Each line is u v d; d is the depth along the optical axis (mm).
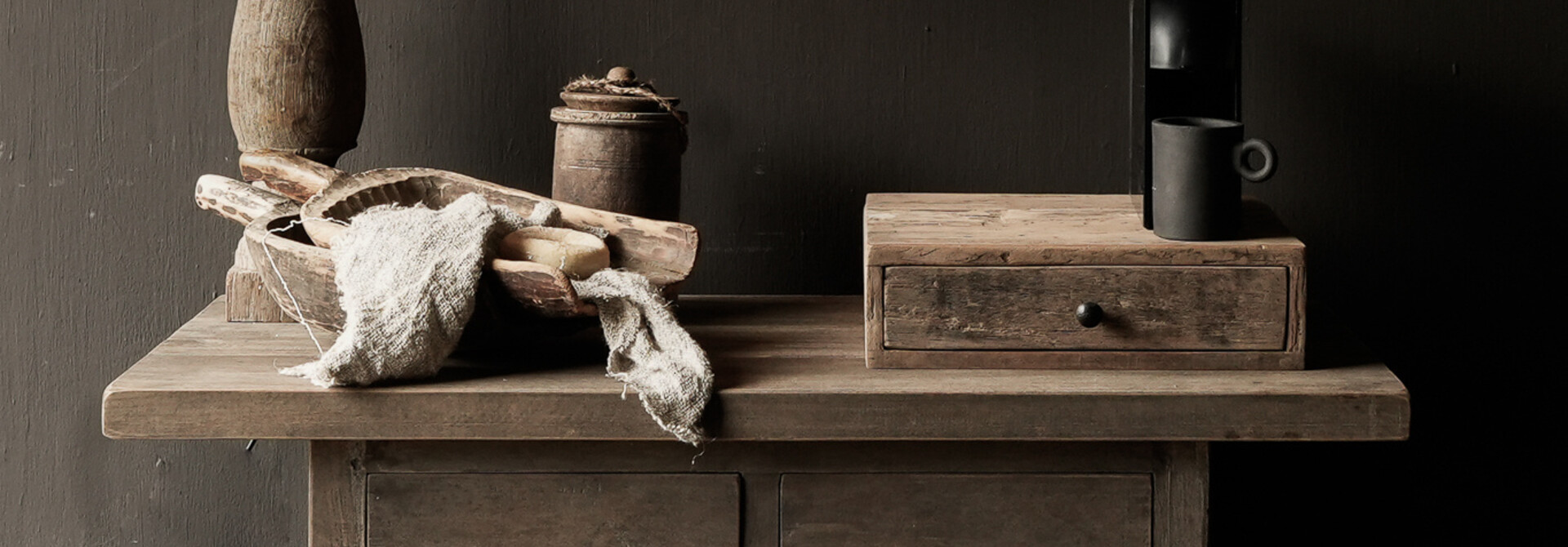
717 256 2740
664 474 2289
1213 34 2332
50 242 2715
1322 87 2695
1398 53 2684
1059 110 2703
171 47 2686
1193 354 2293
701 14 2691
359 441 2279
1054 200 2547
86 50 2682
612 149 2500
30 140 2693
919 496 2291
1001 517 2293
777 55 2699
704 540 2297
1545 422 2746
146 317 2736
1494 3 2672
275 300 2408
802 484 2291
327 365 2191
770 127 2713
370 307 2209
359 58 2543
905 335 2305
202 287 2734
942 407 2229
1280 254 2275
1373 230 2719
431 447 2281
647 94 2504
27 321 2729
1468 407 2748
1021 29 2691
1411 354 2742
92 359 2742
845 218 2730
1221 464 2770
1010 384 2252
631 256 2445
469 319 2238
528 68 2699
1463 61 2682
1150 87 2342
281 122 2498
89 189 2707
